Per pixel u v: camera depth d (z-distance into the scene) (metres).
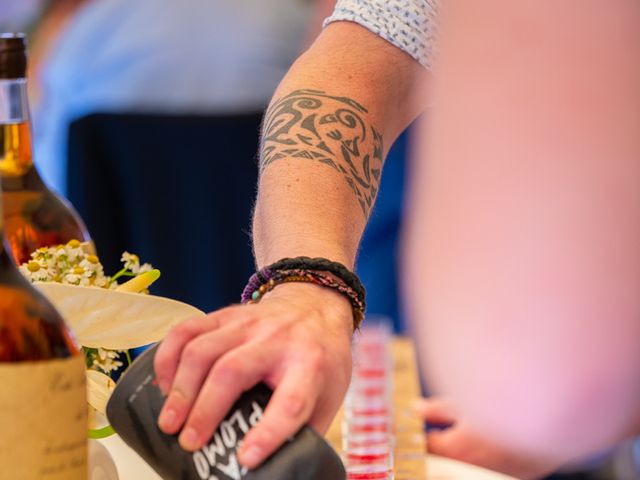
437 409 1.80
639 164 1.58
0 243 1.11
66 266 1.33
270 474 1.13
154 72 2.63
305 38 2.71
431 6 1.55
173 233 2.68
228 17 2.63
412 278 1.77
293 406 1.14
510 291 1.65
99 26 2.69
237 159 2.66
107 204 2.64
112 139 2.62
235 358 1.15
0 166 1.43
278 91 1.52
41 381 1.09
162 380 1.16
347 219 1.40
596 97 1.57
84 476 1.12
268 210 1.40
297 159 1.43
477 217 1.65
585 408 1.67
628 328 1.63
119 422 1.17
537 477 1.76
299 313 1.22
